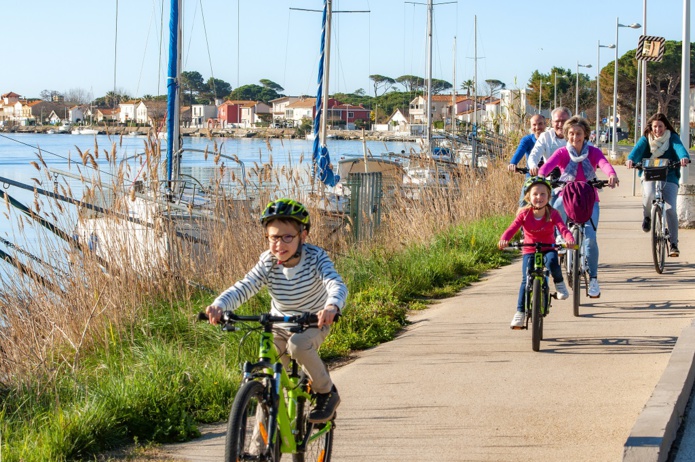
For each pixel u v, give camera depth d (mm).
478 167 18875
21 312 8008
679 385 5547
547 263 7816
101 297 8242
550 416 5645
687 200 14516
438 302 10055
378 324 8633
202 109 68562
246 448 4078
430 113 36344
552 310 8961
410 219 13703
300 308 4570
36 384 6645
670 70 81062
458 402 6066
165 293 9117
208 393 6430
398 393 6391
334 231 12047
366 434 5527
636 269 11078
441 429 5531
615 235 14492
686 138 15023
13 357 7250
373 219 14508
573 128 9305
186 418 5992
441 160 19391
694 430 5254
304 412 4590
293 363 4559
